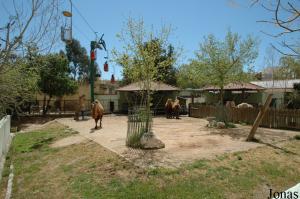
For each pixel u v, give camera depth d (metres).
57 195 7.80
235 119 19.98
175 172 8.26
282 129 16.77
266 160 9.98
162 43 13.52
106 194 7.41
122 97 31.50
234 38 18.47
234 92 30.20
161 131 15.88
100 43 26.28
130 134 11.58
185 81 37.06
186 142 12.44
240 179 8.15
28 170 10.20
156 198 6.98
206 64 18.58
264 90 29.47
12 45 4.86
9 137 14.84
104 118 24.58
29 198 7.78
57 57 28.06
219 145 11.83
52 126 19.92
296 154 10.96
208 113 23.47
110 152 10.58
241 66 18.98
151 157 9.73
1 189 8.59
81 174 8.98
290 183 8.27
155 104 27.86
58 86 28.95
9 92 6.71
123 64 13.05
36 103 30.00
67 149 12.30
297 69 26.56
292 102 26.64
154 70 12.53
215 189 7.45
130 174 8.38
